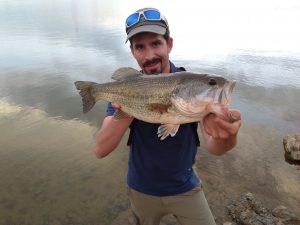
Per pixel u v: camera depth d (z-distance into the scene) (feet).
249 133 7.07
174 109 2.51
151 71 3.00
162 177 3.03
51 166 5.96
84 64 11.10
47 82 9.53
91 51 12.76
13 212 4.89
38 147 6.52
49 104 8.24
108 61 11.44
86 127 7.27
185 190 3.08
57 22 19.20
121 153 6.32
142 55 2.96
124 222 4.63
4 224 4.66
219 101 2.29
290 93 8.95
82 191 5.30
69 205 5.00
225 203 4.93
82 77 9.87
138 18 2.88
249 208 4.72
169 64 3.14
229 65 11.19
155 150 2.97
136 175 3.13
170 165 2.98
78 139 6.81
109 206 4.96
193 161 3.15
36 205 5.02
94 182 5.51
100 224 4.63
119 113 2.86
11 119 7.53
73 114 7.79
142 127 2.96
